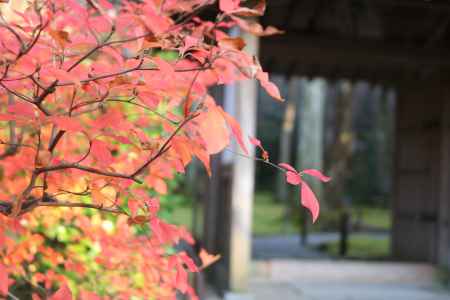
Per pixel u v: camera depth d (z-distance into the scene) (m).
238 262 5.60
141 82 1.23
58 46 1.33
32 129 2.03
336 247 10.78
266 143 26.72
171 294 2.14
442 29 7.06
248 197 5.63
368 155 25.50
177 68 1.36
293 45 6.95
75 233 2.66
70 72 1.23
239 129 1.14
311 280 6.95
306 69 8.22
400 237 8.56
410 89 8.39
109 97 1.33
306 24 7.11
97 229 2.30
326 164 24.31
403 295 6.41
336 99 20.73
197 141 1.27
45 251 2.29
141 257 2.20
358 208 21.56
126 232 2.30
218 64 1.29
